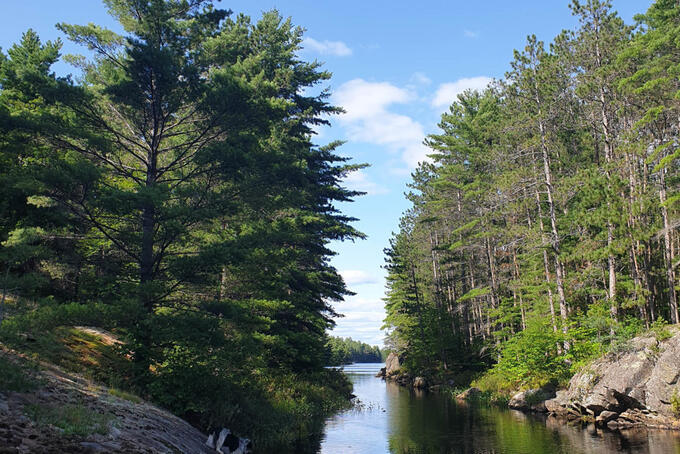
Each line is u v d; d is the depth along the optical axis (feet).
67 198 47.14
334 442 57.11
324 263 109.60
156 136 55.72
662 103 91.25
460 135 157.99
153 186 49.19
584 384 75.77
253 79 57.52
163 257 56.08
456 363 159.53
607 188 87.76
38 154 53.88
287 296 86.99
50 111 51.11
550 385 92.84
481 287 153.58
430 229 197.67
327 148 109.09
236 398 55.11
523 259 133.90
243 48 64.69
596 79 94.63
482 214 138.51
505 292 147.54
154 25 53.83
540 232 106.52
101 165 54.13
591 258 88.69
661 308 104.17
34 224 47.75
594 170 92.17
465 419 77.92
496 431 65.16
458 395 117.29
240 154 52.85
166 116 56.70
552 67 103.14
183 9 59.11
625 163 89.15
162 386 46.14
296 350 87.76
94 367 45.68
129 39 49.85
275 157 58.23
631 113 97.40
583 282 105.19
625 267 110.42
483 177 144.05
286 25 103.14
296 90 102.83
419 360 179.52
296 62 103.45
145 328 46.80
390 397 123.95
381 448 53.93
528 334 101.35
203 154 52.11
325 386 106.01
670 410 63.05
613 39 94.79
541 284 116.26
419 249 205.16
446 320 163.73
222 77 54.03
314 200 104.47
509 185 110.73
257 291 66.18
